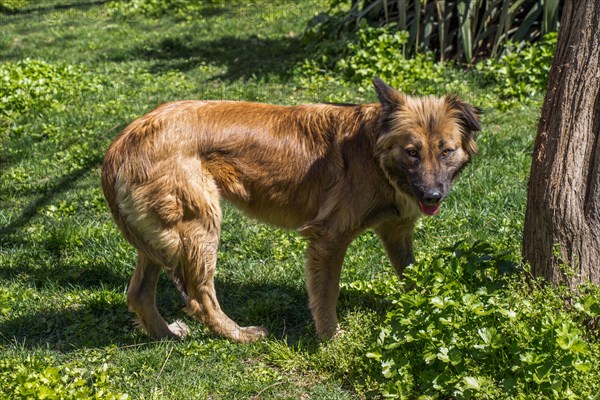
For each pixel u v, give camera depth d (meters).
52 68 13.18
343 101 11.09
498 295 4.69
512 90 10.86
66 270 6.71
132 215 5.22
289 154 5.32
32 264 6.86
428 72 11.62
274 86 12.29
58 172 9.23
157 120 5.22
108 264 6.79
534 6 12.11
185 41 16.47
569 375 4.24
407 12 13.05
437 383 4.48
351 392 4.82
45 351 5.36
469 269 4.96
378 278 6.22
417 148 4.94
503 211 7.38
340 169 5.27
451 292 4.69
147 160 5.14
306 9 19.44
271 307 5.96
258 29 17.44
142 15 20.52
